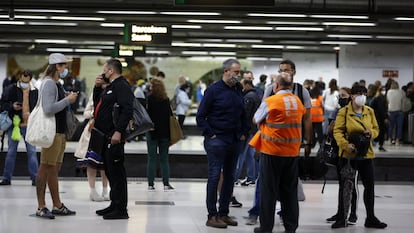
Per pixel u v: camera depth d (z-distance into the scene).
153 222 7.81
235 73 7.64
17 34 26.73
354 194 8.17
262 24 20.47
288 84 7.14
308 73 29.67
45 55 36.31
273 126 7.03
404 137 20.11
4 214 8.12
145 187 11.46
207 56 35.66
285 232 7.21
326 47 28.05
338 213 7.90
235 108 7.66
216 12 16.09
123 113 7.70
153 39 16.95
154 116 10.80
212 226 7.58
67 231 7.11
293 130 7.06
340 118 7.86
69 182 11.91
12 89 10.85
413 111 19.95
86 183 11.80
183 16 17.59
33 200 9.36
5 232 7.00
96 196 9.50
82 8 16.28
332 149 7.93
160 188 11.36
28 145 11.07
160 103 10.81
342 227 7.87
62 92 8.05
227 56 35.06
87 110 9.55
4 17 19.84
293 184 7.18
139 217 8.14
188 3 12.30
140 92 18.20
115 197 7.98
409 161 15.30
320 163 7.58
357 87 7.78
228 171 7.82
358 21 17.80
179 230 7.34
